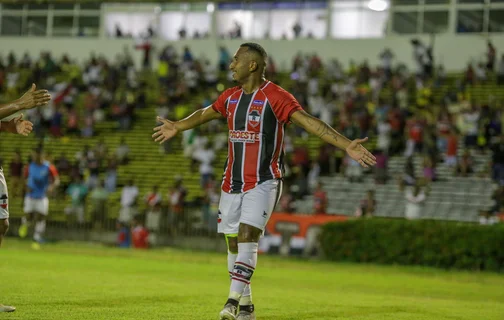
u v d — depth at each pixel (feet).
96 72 290.76
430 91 249.14
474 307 84.38
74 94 280.72
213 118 59.67
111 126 267.59
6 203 60.64
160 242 198.70
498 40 278.05
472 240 159.43
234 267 55.57
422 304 85.15
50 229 210.79
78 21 341.21
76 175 226.17
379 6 299.38
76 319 59.06
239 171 56.59
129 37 331.16
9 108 55.77
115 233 204.95
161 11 329.31
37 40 340.18
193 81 274.77
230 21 319.27
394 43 291.58
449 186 203.00
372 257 170.09
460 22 287.69
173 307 70.38
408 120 224.33
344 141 54.19
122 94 273.54
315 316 67.72
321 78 273.13
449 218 195.72
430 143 214.90
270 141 56.39
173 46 321.32
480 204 194.80
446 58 283.79
